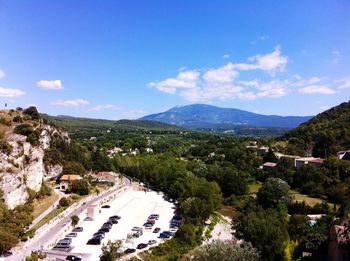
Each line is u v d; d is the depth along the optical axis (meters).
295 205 149.38
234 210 175.38
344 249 84.19
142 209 172.12
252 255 82.00
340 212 132.50
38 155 171.62
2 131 163.50
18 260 95.12
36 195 159.25
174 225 143.88
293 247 96.38
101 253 109.38
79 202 169.38
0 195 122.94
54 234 120.81
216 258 80.75
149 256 107.94
